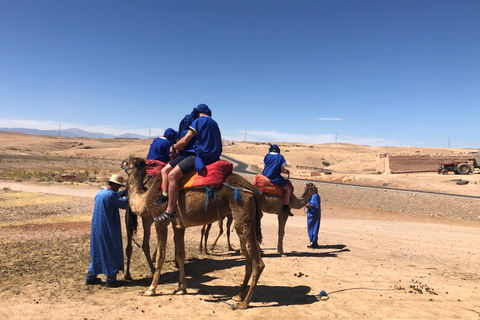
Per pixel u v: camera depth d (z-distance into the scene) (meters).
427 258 10.10
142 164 6.73
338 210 25.70
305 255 9.83
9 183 30.61
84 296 5.66
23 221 13.34
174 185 5.46
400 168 54.62
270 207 9.16
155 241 10.54
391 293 6.38
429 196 28.25
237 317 4.96
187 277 7.14
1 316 4.68
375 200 28.75
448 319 5.10
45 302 5.29
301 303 5.68
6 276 6.47
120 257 6.39
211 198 5.36
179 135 6.05
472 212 23.47
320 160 141.75
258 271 5.35
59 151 133.12
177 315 4.96
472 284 7.26
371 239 13.44
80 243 9.69
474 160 53.09
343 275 7.62
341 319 5.01
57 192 25.05
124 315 4.89
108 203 6.24
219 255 9.45
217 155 5.62
